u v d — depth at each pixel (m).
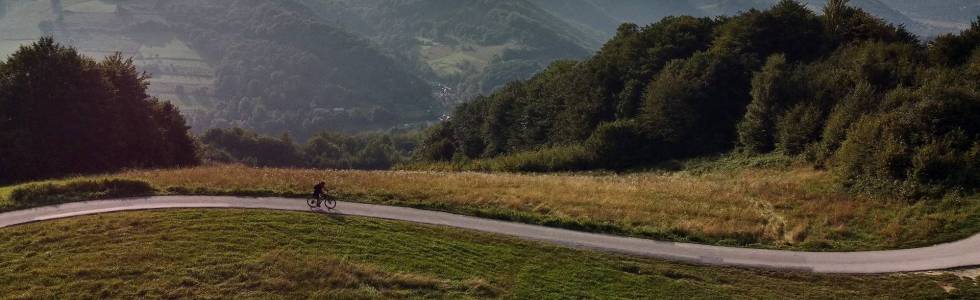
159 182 33.97
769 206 31.80
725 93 56.25
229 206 30.23
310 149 135.75
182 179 34.69
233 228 27.03
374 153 137.12
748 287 23.03
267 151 124.00
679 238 27.89
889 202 29.92
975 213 27.20
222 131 122.25
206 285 22.28
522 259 25.39
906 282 22.56
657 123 55.66
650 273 24.25
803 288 22.78
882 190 31.38
